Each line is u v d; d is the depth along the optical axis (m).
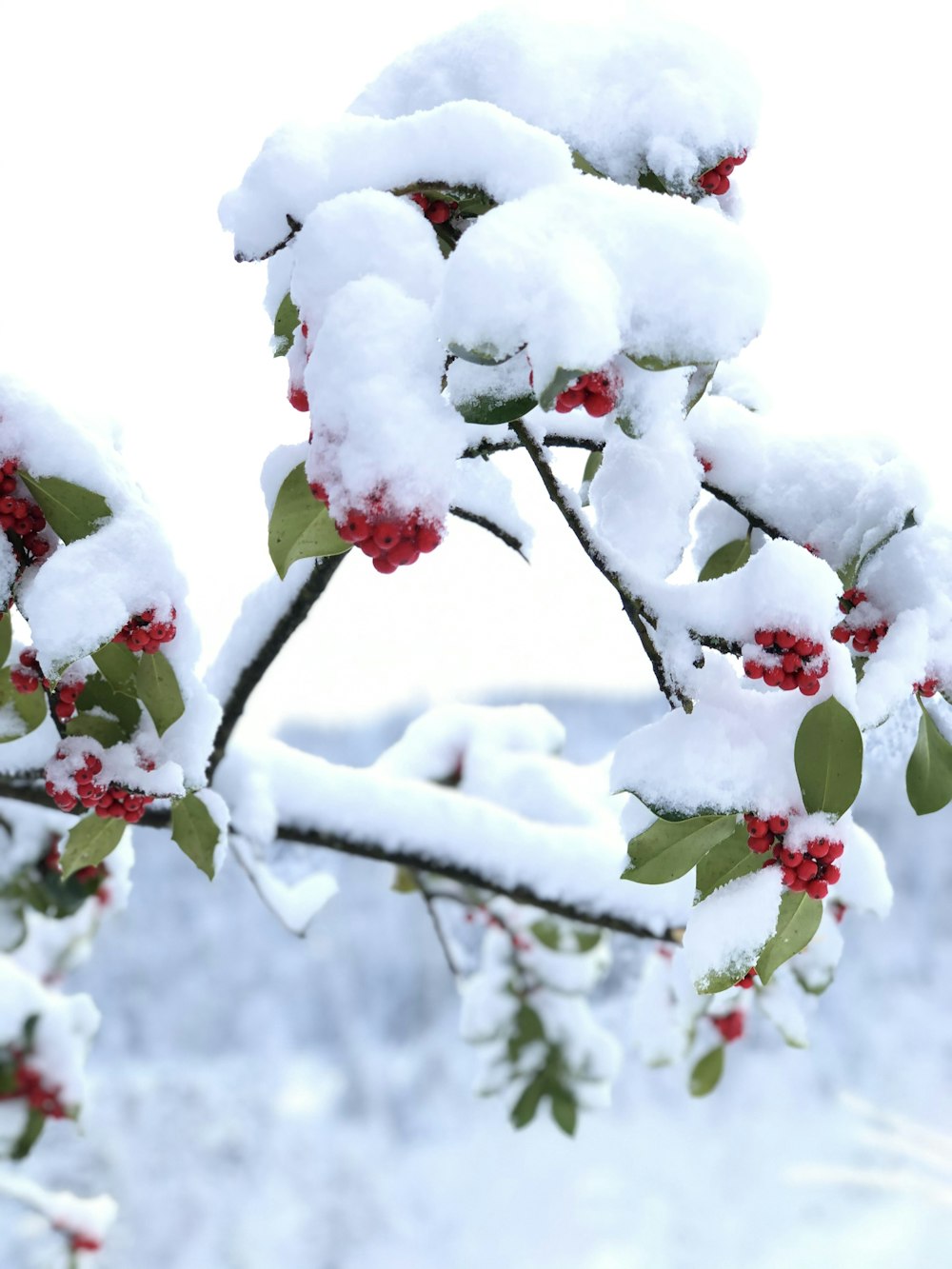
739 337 1.58
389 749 2.54
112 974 16.34
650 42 1.71
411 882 2.84
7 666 1.82
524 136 1.62
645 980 2.64
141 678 1.78
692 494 1.75
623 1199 11.38
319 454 1.59
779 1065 13.52
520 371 1.58
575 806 2.42
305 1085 14.19
